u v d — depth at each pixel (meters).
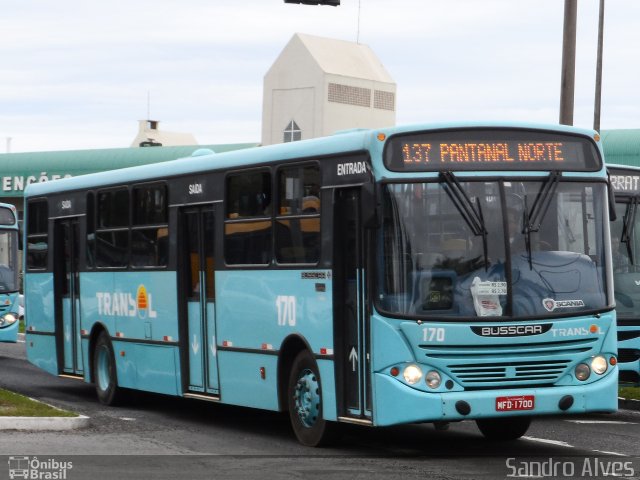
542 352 13.04
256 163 15.48
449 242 12.97
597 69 34.12
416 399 12.68
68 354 21.33
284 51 61.75
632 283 18.72
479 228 12.99
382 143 13.05
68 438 15.05
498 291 12.95
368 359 13.15
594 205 13.55
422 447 14.31
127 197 19.09
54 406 18.83
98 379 20.00
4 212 29.30
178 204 17.52
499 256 13.01
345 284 13.69
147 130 86.38
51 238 21.70
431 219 12.98
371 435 15.52
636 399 19.56
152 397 20.20
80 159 58.53
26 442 14.58
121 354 19.27
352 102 61.34
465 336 12.79
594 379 13.27
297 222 14.52
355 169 13.38
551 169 13.41
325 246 13.90
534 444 14.59
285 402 14.93
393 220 12.94
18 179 60.06
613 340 13.41
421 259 12.89
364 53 63.56
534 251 13.14
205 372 16.86
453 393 12.76
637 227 18.91
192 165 17.22
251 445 14.55
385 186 13.00
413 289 12.84
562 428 16.44
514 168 13.29
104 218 19.86
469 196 13.08
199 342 17.02
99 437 15.23
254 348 15.43
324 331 13.88
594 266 13.41
